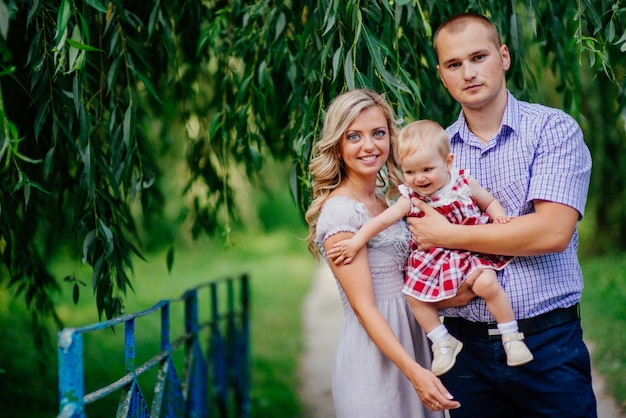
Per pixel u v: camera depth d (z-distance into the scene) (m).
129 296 11.53
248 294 6.37
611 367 5.93
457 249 2.60
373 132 2.67
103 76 3.54
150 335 8.72
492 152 2.66
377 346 2.55
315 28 3.32
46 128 3.56
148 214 5.00
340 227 2.58
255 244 18.08
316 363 7.95
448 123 3.90
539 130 2.57
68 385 2.08
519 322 2.58
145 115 5.02
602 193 9.38
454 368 2.76
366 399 2.66
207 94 5.40
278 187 12.83
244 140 3.97
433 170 2.59
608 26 3.13
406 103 3.06
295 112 3.67
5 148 2.80
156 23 3.73
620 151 8.29
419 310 2.64
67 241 5.00
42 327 4.74
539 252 2.46
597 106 7.65
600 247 10.45
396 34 3.18
